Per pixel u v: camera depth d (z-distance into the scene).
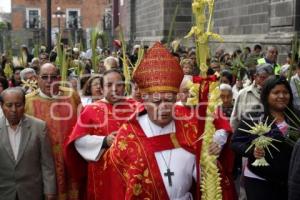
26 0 50.44
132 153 4.05
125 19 39.41
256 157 4.76
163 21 28.56
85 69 9.75
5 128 5.23
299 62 7.70
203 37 4.04
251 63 10.88
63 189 5.87
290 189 3.92
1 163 5.20
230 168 4.39
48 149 5.33
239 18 20.08
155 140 4.07
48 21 20.33
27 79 8.56
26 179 5.21
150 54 4.05
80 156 5.30
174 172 4.04
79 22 50.81
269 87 4.99
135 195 4.00
